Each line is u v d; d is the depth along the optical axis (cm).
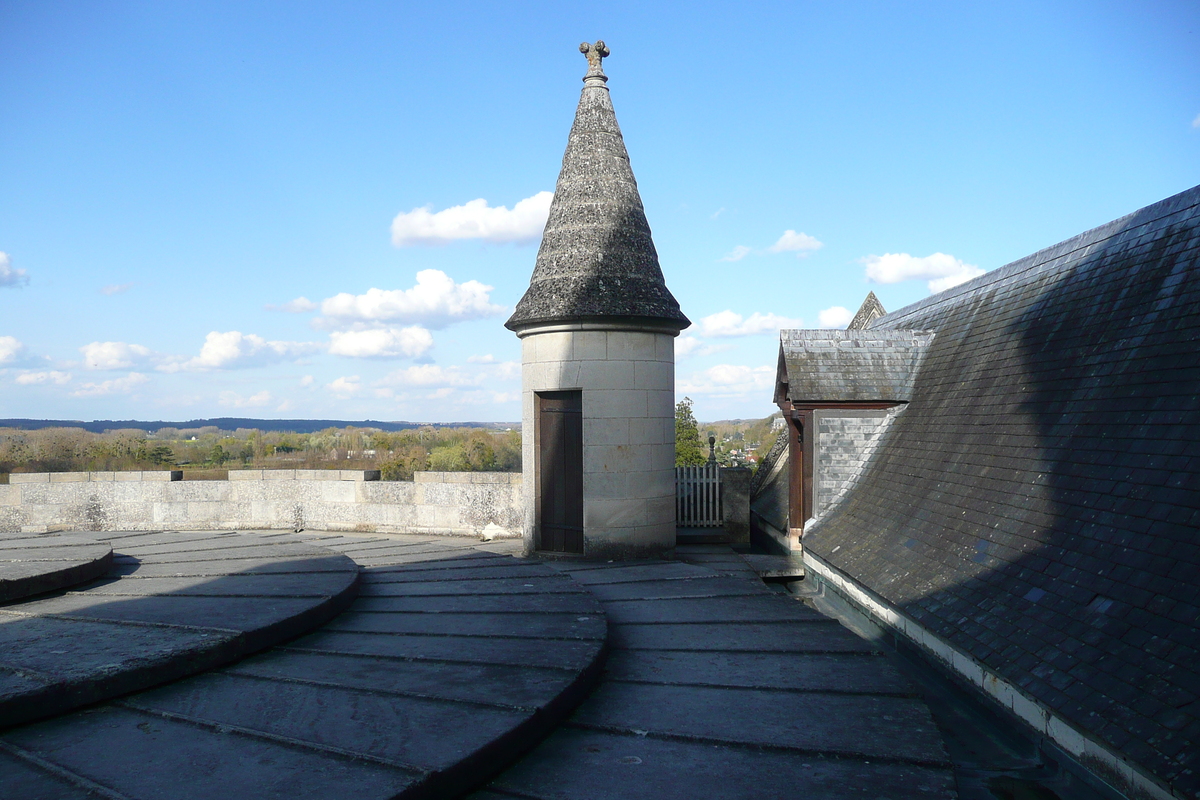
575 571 965
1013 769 487
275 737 384
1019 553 604
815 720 473
